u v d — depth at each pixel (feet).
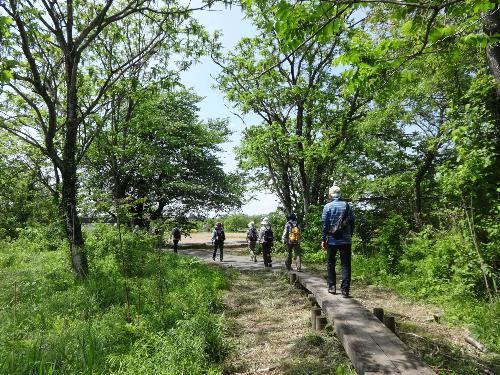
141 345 16.72
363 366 12.00
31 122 38.55
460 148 25.25
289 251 40.42
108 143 50.83
